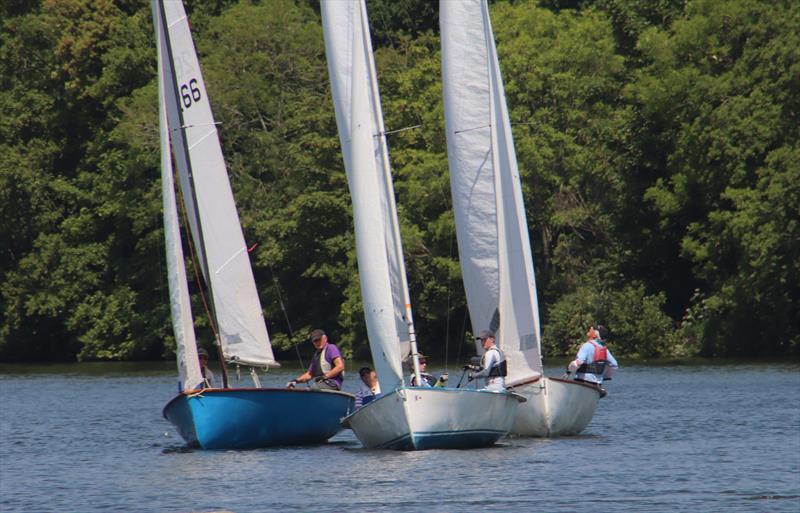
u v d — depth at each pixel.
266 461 104.50
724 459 101.12
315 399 114.94
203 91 122.88
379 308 108.75
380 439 107.31
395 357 108.50
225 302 121.69
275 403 112.94
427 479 92.06
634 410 142.25
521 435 117.81
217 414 111.38
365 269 109.38
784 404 146.25
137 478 97.56
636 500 83.62
